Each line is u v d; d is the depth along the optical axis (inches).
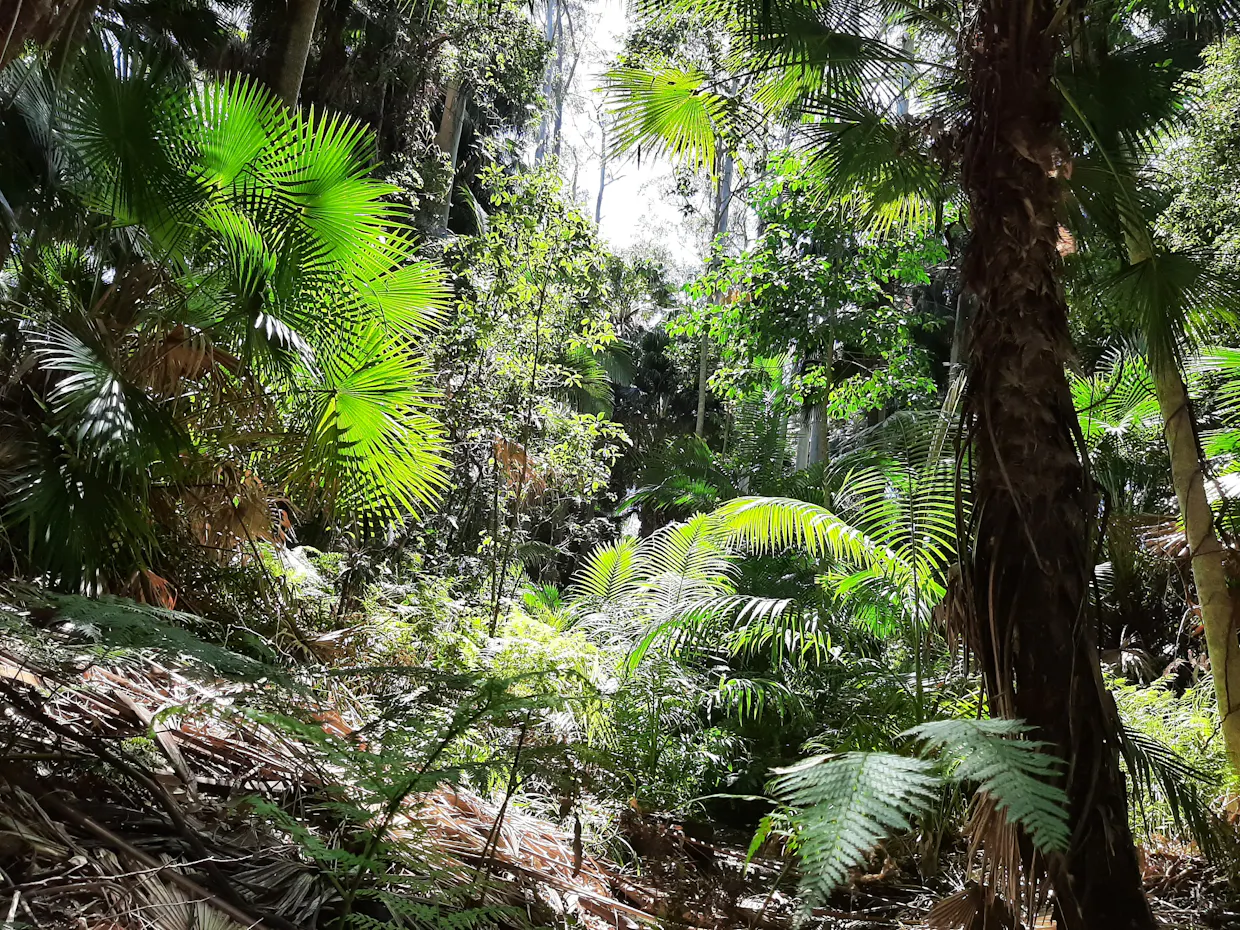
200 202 132.6
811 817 42.6
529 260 281.9
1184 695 215.0
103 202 140.3
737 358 408.5
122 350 135.0
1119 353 190.2
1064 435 103.3
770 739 227.6
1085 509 101.3
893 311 378.9
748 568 282.8
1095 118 150.7
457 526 297.0
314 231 143.3
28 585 97.5
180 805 73.4
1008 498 101.9
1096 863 90.5
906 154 144.6
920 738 52.8
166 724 83.3
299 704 87.0
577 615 284.0
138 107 122.5
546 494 398.0
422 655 170.7
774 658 245.3
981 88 113.7
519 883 88.3
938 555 161.9
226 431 146.3
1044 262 107.2
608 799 151.6
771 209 375.9
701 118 176.2
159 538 139.0
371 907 69.9
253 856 70.7
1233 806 165.9
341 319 149.5
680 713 214.8
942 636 170.7
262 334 137.0
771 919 120.8
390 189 144.9
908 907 135.4
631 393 764.6
